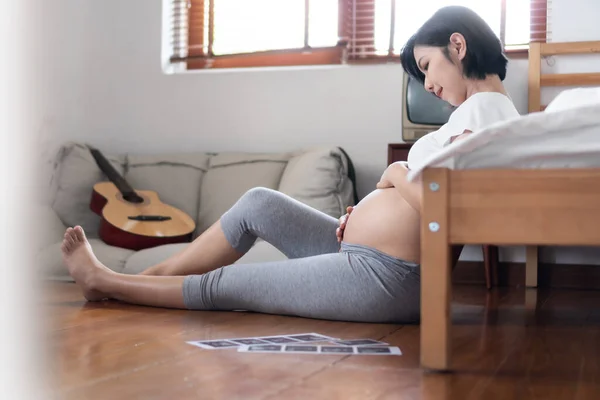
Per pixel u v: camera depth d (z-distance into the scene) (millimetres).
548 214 1333
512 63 3428
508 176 1348
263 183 3475
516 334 1847
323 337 1701
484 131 1338
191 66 4113
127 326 1848
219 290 2066
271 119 3818
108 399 1118
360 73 3670
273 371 1333
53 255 3018
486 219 1354
